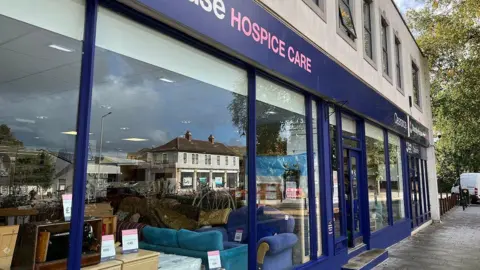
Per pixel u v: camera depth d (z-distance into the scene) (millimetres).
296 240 5312
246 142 4547
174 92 4559
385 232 8820
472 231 11750
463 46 17531
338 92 6496
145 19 3152
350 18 7562
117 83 4121
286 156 5352
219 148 4910
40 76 3934
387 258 7570
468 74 17328
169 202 4918
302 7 5539
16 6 2486
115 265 2715
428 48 18922
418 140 13070
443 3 17234
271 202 4898
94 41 2787
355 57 7570
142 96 4672
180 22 3244
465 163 29625
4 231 2398
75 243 2549
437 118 20656
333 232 6078
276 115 5160
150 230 3928
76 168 2686
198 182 5039
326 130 6273
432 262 7270
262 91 4863
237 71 4438
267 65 4516
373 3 9219
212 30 3623
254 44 4285
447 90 19562
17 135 4387
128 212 4414
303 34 5484
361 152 8109
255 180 4496
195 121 5156
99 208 3578
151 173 5367
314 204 5746
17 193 3391
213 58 4066
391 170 10289
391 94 10070
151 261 3010
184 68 3723
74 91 3092
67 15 2682
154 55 3371
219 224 4605
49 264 2383
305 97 5910
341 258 6297
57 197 3004
